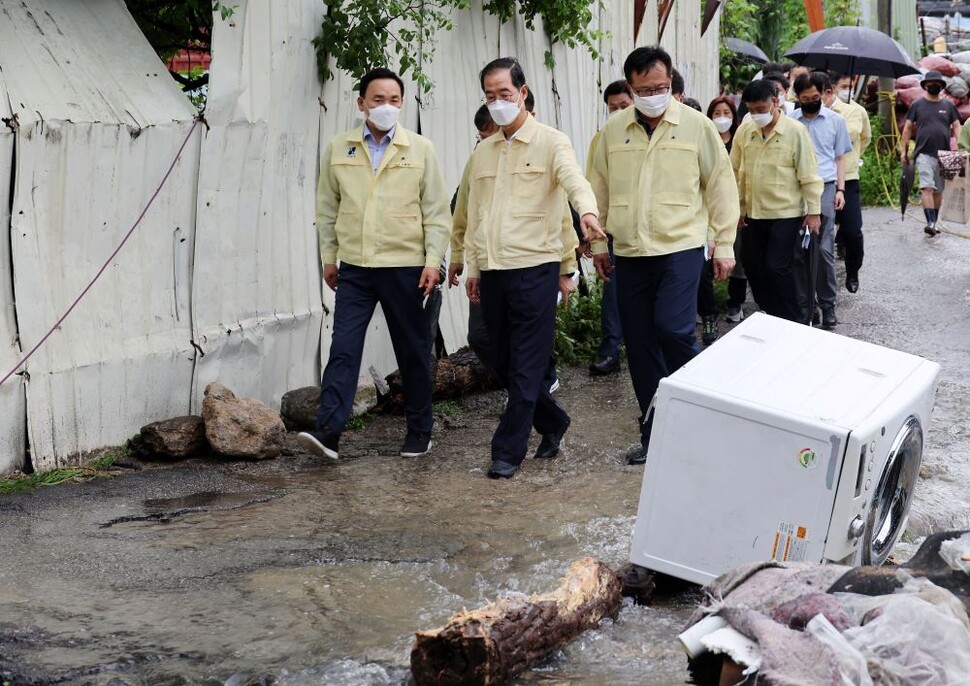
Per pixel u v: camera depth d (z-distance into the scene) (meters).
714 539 4.40
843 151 10.33
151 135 6.44
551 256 6.38
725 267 6.49
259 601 4.61
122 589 4.71
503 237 6.34
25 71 6.00
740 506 4.34
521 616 3.98
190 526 5.49
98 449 6.38
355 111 7.93
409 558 5.11
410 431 6.93
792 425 4.20
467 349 8.40
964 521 5.75
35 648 4.10
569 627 4.17
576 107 11.03
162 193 6.57
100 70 6.38
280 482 6.27
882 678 3.02
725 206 6.48
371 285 6.68
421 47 8.34
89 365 6.24
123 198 6.36
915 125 15.09
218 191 6.88
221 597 4.65
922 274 12.52
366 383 7.82
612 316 8.74
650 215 6.37
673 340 6.33
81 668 3.96
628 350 6.66
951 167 13.78
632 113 6.48
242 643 4.21
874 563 4.64
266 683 3.91
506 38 9.57
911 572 3.50
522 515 5.73
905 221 16.03
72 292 6.16
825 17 23.25
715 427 4.35
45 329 6.04
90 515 5.59
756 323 5.04
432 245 6.65
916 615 3.13
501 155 6.41
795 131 8.92
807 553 4.23
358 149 6.65
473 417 7.79
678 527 4.46
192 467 6.47
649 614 4.54
